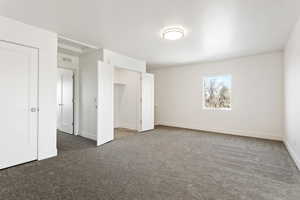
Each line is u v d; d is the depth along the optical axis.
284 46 3.95
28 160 2.77
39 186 2.04
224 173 2.44
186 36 3.34
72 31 3.13
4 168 2.51
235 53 4.57
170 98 6.62
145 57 5.02
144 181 2.19
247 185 2.10
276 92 4.44
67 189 1.98
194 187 2.05
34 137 2.85
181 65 6.19
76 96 4.85
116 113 6.34
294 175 2.38
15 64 2.62
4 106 2.51
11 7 2.29
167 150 3.51
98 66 3.81
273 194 1.91
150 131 5.57
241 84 5.00
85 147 3.69
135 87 5.85
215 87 5.63
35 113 2.85
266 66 4.58
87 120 4.59
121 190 1.97
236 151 3.46
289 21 2.70
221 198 1.83
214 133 5.26
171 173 2.43
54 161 2.85
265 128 4.62
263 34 3.24
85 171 2.47
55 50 3.14
